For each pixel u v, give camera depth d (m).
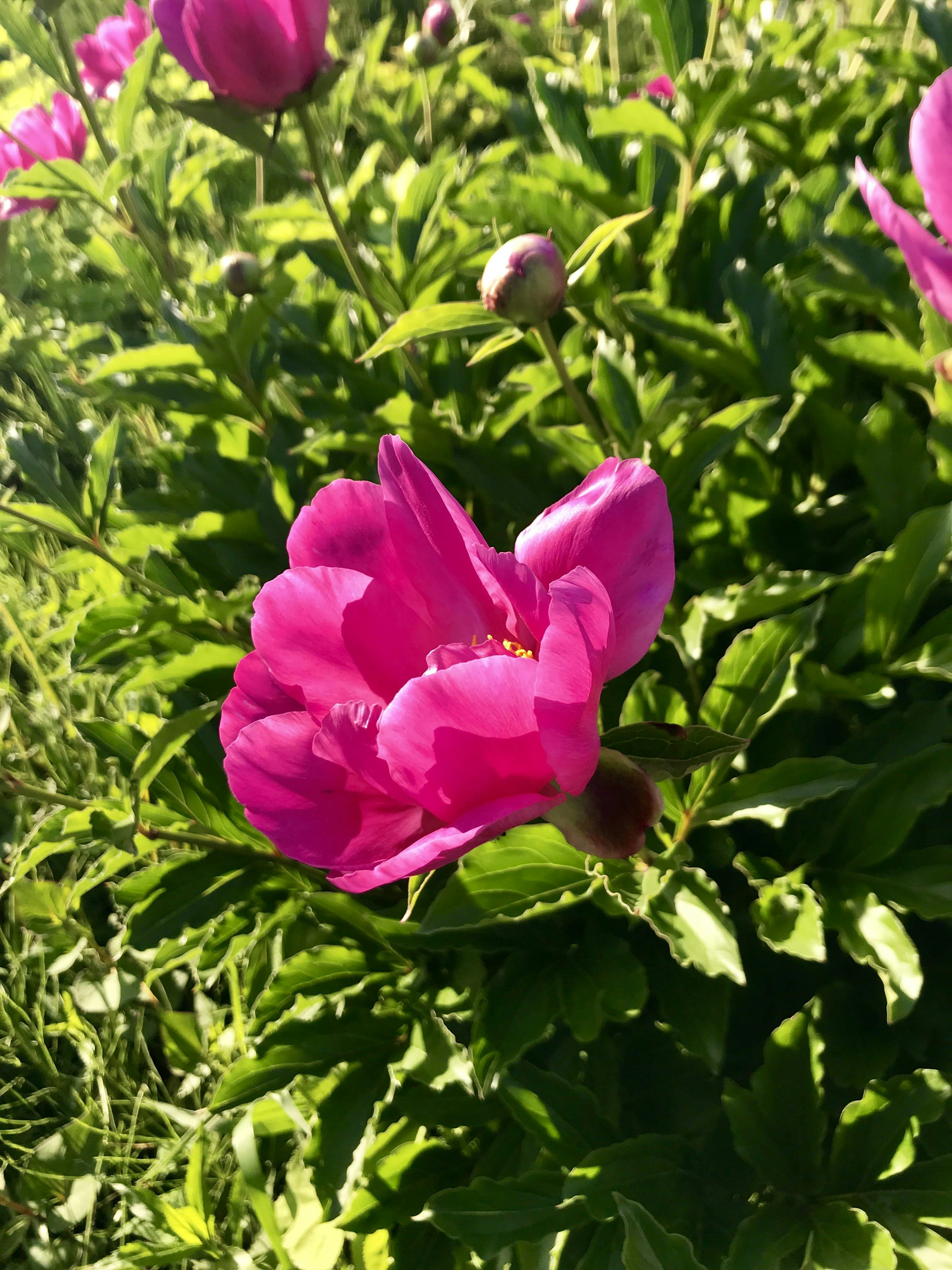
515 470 0.53
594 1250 0.36
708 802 0.39
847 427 0.48
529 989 0.40
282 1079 0.42
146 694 0.57
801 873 0.39
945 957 0.43
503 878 0.39
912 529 0.40
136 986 0.59
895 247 0.52
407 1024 0.43
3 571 0.88
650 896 0.37
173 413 0.64
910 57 0.54
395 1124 0.43
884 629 0.41
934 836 0.43
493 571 0.27
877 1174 0.36
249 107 0.46
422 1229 0.42
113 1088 0.60
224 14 0.42
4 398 1.06
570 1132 0.39
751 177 0.55
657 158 0.56
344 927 0.45
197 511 0.63
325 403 0.58
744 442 0.48
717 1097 0.43
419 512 0.28
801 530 0.48
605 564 0.29
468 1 0.87
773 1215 0.35
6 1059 0.62
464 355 0.59
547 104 0.56
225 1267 0.48
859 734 0.42
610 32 0.76
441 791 0.26
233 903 0.47
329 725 0.26
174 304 0.61
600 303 0.53
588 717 0.26
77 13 1.59
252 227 0.75
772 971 0.45
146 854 0.55
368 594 0.28
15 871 0.47
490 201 0.57
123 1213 0.54
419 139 0.94
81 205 1.08
